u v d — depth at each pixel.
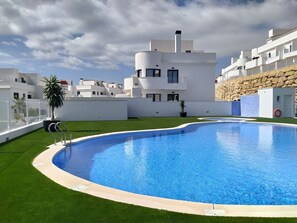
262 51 42.62
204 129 17.17
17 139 10.91
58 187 4.73
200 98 32.09
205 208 3.76
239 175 6.98
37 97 37.53
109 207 3.80
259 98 25.06
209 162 8.46
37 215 3.54
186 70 31.80
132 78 30.61
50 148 8.75
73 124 18.27
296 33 33.19
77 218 3.44
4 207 3.82
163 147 11.05
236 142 12.26
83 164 8.10
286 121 19.86
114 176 6.89
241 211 3.65
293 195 5.51
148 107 27.05
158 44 34.62
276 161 8.52
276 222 3.30
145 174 7.09
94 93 53.44
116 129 15.05
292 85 27.14
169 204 3.92
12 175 5.50
